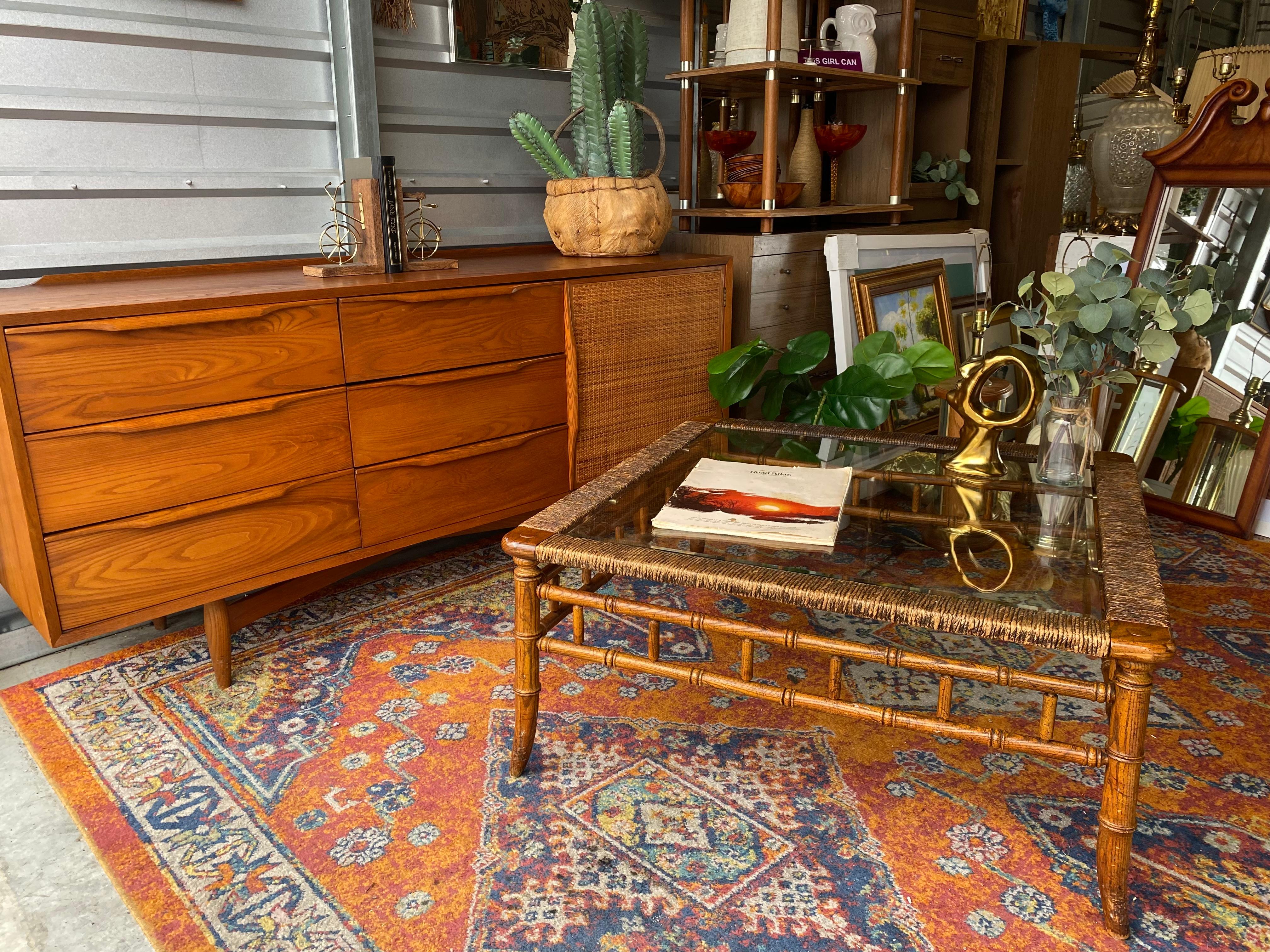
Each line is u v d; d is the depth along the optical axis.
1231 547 2.60
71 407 1.56
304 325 1.82
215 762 1.62
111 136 2.06
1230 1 5.00
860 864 1.35
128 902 1.30
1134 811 1.17
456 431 2.14
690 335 2.62
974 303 3.52
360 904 1.28
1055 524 1.53
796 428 2.08
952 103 3.66
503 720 1.74
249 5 2.21
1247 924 1.24
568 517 1.52
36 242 1.99
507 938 1.22
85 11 1.97
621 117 2.57
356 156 2.37
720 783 1.55
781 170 3.44
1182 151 2.81
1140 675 1.12
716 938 1.21
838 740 1.67
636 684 1.86
